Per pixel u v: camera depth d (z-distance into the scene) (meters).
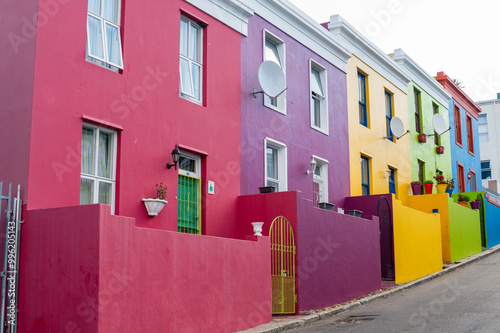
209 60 12.60
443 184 23.81
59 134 9.09
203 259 9.60
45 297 8.08
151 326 8.41
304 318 11.26
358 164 18.44
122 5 10.69
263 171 13.84
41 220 8.32
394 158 21.17
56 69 9.20
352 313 12.24
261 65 13.77
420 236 18.36
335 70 17.69
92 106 9.71
